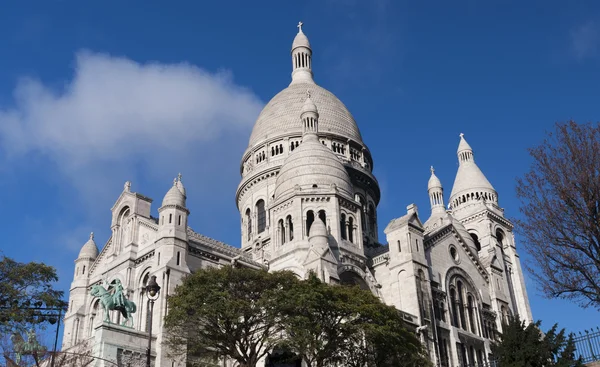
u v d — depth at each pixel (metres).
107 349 57.62
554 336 49.94
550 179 38.94
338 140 106.38
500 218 107.38
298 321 53.22
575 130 39.19
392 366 59.88
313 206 81.69
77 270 84.06
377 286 78.44
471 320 85.38
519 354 48.81
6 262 55.91
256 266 77.81
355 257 80.12
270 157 105.75
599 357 46.97
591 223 37.25
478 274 91.38
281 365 64.25
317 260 70.75
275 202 84.31
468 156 115.75
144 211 80.00
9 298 55.00
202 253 73.69
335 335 56.59
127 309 61.47
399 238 80.00
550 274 38.62
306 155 87.62
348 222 83.31
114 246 80.12
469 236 95.62
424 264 78.94
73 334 78.56
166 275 66.94
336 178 85.88
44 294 56.12
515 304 102.25
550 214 38.62
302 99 112.62
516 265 105.25
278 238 82.12
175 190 74.06
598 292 37.38
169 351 60.66
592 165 37.75
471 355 80.94
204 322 55.44
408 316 72.31
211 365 56.31
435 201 108.25
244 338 55.22
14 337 55.44
